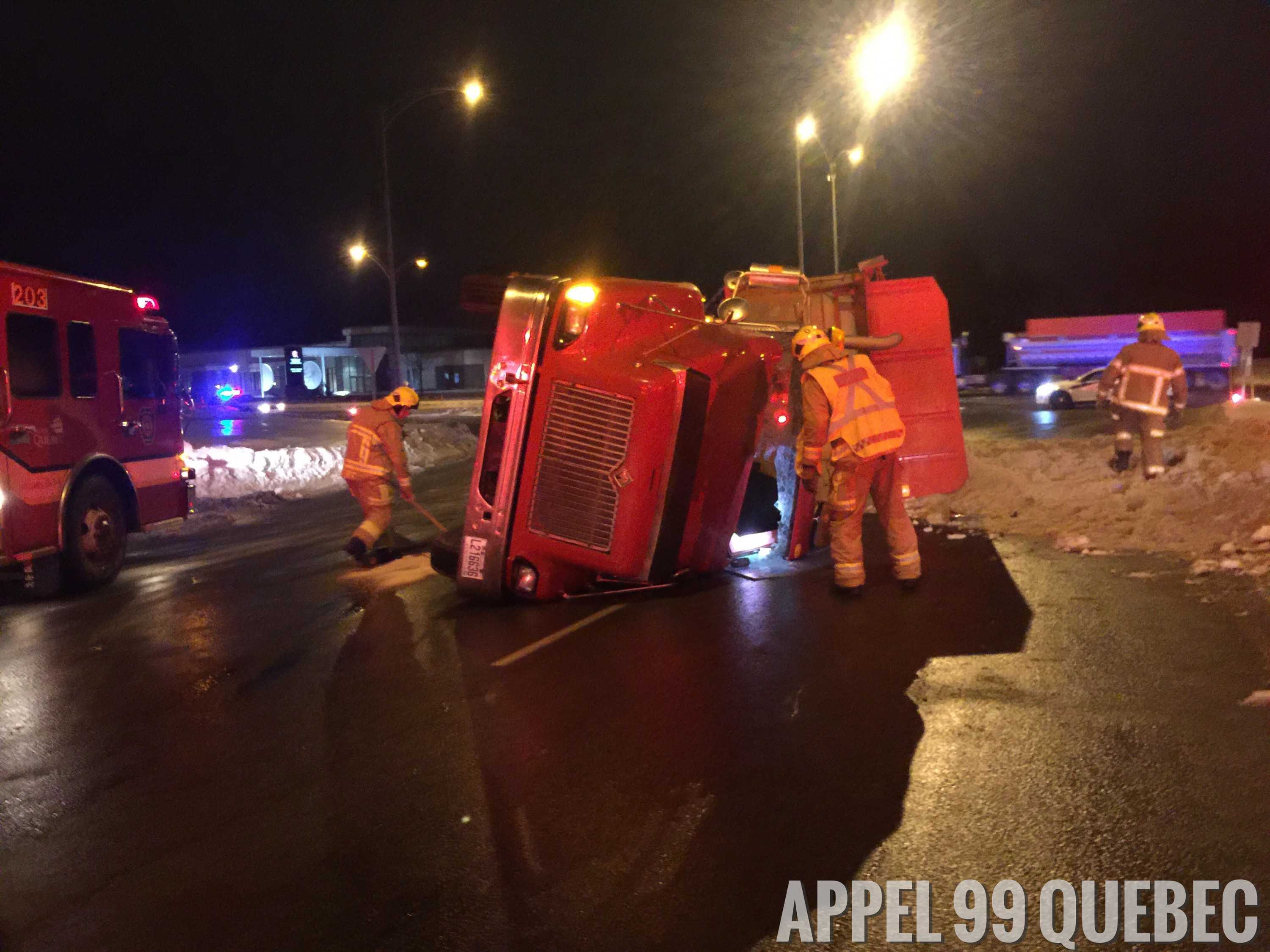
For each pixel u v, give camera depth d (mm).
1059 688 5352
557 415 7367
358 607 8195
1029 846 3822
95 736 5582
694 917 3488
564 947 3352
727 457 7875
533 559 7570
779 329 9188
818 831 4023
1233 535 8273
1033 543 8961
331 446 22672
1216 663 5574
